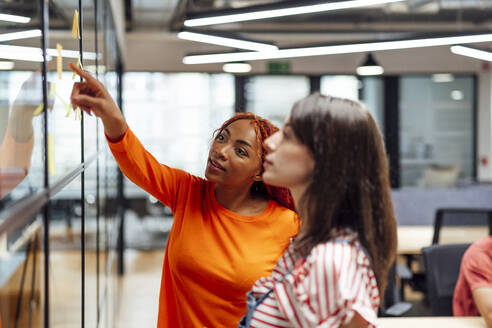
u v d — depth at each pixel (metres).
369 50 4.04
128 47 7.50
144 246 7.36
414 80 8.09
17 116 0.67
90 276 1.56
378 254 0.85
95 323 1.72
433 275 2.79
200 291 1.32
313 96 0.88
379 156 0.86
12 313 0.62
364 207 0.83
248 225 1.34
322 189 0.83
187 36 3.99
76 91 1.11
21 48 0.70
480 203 5.07
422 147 8.15
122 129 1.22
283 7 3.09
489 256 2.05
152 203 7.74
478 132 8.08
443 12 6.43
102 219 2.17
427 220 5.03
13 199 0.62
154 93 7.77
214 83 7.82
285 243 1.35
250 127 1.34
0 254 0.55
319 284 0.79
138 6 5.35
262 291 0.93
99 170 1.95
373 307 0.85
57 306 0.98
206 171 1.34
